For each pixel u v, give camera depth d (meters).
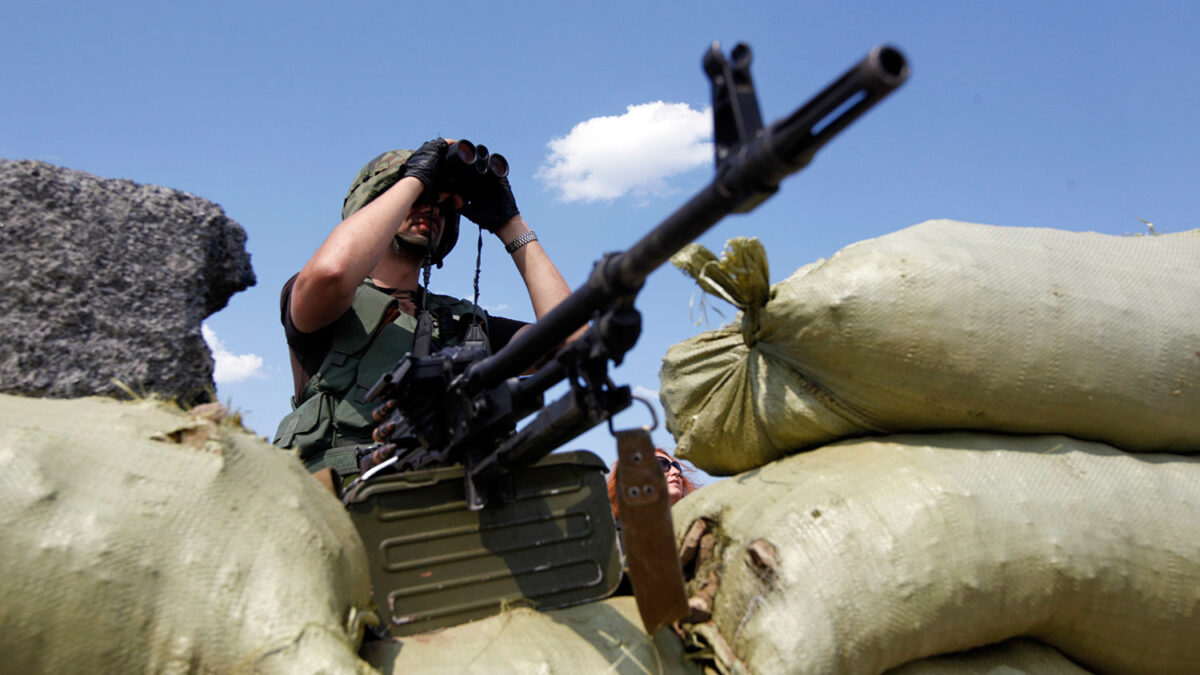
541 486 1.98
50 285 2.15
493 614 1.87
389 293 2.81
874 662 1.77
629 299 1.50
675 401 2.33
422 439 1.96
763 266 1.99
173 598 1.35
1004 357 1.97
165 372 2.25
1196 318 2.08
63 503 1.35
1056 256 2.10
